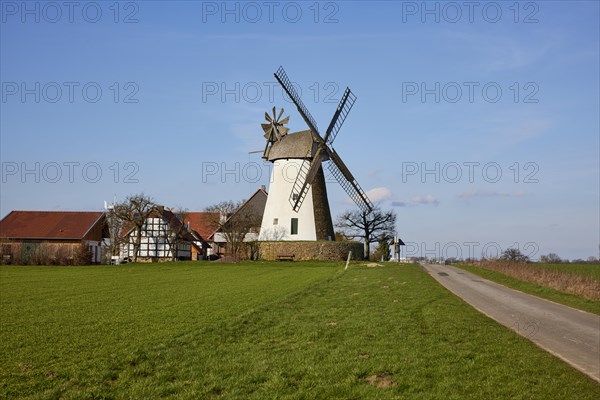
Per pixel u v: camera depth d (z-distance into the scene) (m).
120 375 14.23
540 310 26.09
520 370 14.17
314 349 16.56
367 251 93.12
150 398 12.62
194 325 20.98
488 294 32.91
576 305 28.50
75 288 36.28
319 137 67.00
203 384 13.49
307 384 13.38
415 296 28.78
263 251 68.31
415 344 16.97
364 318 21.64
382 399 12.23
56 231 80.62
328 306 25.17
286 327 19.95
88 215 83.62
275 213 68.56
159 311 24.88
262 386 13.35
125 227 89.69
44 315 23.86
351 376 13.77
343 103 68.56
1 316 23.58
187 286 37.47
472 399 12.16
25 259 73.56
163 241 85.25
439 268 59.25
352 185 68.50
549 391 12.59
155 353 16.19
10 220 82.06
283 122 70.19
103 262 83.31
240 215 84.31
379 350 16.23
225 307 26.16
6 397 12.58
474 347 16.61
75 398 12.50
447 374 13.89
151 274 49.94
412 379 13.48
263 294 31.86
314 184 68.06
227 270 54.81
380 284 34.94
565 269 55.53
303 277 44.91
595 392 12.56
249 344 17.41
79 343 17.86
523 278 42.84
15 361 15.60
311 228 67.44
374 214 92.38
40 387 13.24
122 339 18.47
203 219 108.00
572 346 17.58
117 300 29.30
